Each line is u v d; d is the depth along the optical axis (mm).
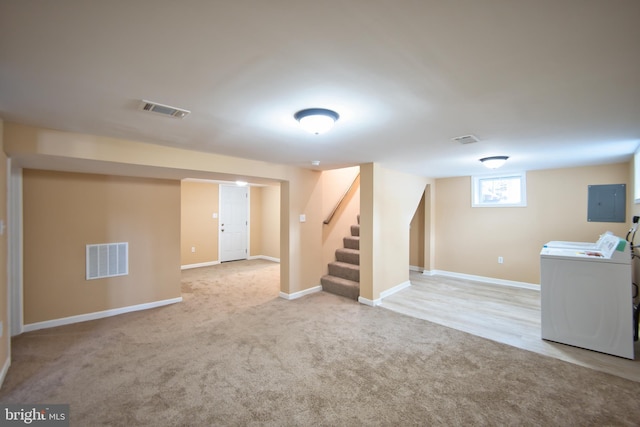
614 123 2297
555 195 4719
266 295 4672
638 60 1349
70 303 3473
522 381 2328
